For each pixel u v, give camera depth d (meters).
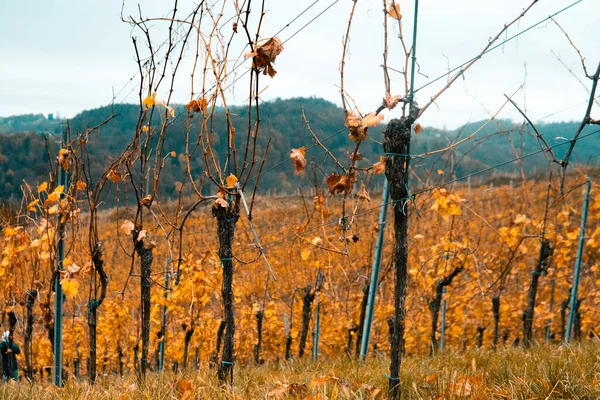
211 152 3.50
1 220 6.21
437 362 4.83
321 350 11.75
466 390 3.23
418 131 3.01
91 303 5.39
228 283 3.72
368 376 4.22
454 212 5.68
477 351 5.31
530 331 7.16
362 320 8.59
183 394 3.41
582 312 10.59
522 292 10.80
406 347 10.30
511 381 3.42
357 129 3.04
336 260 8.74
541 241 7.05
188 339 8.75
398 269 3.02
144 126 4.45
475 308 9.95
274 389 3.49
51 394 4.02
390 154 2.92
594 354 4.02
